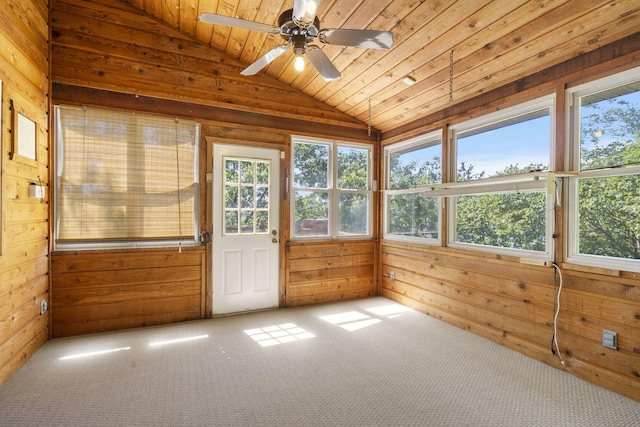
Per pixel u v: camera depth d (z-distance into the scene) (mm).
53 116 3066
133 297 3373
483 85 3084
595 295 2324
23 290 2541
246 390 2219
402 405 2061
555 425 1871
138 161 3371
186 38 3592
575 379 2379
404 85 3430
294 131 4125
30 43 2625
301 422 1893
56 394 2143
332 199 4387
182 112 3576
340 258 4414
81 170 3172
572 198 2494
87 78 3189
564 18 2166
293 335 3195
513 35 2430
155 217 3447
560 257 2533
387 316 3758
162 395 2148
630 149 2195
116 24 3314
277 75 3932
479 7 2273
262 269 3969
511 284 2902
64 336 3115
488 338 3096
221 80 3738
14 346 2406
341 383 2318
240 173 3857
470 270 3291
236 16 3043
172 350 2836
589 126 2418
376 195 4633
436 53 2830
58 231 3105
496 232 3109
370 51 3043
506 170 3010
